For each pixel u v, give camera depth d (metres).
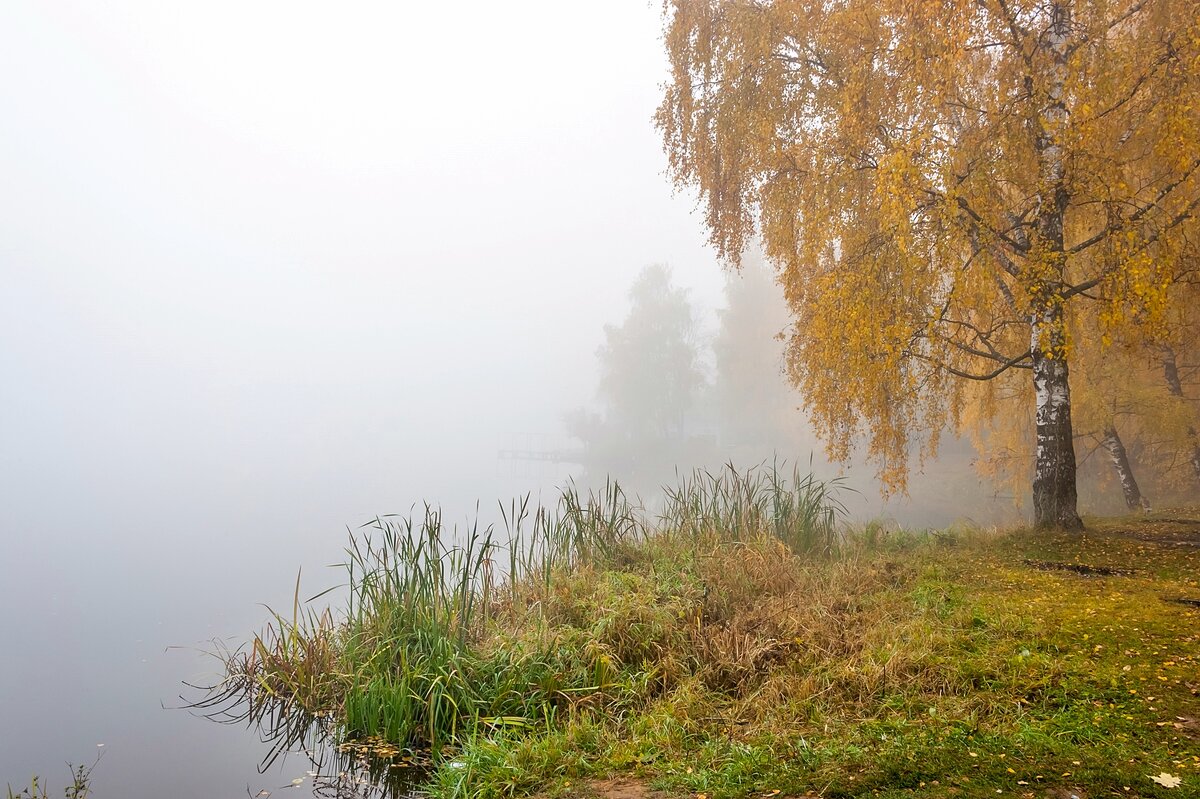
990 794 3.01
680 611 6.49
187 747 6.00
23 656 9.30
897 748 3.63
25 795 5.47
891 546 10.40
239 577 15.01
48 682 8.19
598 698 5.30
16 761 6.12
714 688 5.39
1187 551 8.91
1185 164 8.07
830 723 4.19
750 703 4.78
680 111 12.50
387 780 5.06
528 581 8.17
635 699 5.28
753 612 6.57
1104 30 8.65
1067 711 4.00
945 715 4.07
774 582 7.51
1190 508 13.63
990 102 9.71
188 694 7.50
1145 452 18.98
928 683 4.68
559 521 9.04
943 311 9.55
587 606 6.85
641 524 9.89
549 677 5.57
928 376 10.72
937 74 8.86
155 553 18.06
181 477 41.03
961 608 6.34
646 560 8.58
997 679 4.60
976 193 8.92
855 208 10.38
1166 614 5.93
